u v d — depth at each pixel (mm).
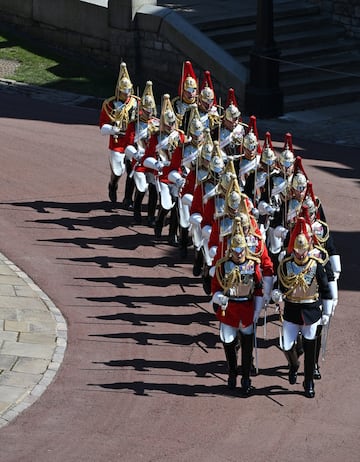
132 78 82750
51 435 34594
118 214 54938
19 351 40125
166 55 80438
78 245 50906
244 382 37406
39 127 69812
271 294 37938
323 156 65500
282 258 38688
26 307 44000
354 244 51062
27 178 59750
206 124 51781
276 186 43500
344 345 41188
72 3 86062
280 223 42375
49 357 39875
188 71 53312
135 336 41969
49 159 63031
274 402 36969
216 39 80250
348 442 34312
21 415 35781
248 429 35094
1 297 44750
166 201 49656
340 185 59594
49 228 52875
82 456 33281
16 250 50094
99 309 44250
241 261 37219
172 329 42625
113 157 54250
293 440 34406
